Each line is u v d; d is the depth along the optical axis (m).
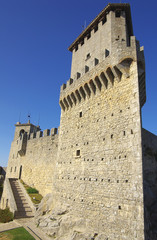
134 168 16.34
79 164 22.83
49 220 22.19
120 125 19.05
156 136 29.03
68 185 23.44
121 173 17.33
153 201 22.20
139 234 14.27
